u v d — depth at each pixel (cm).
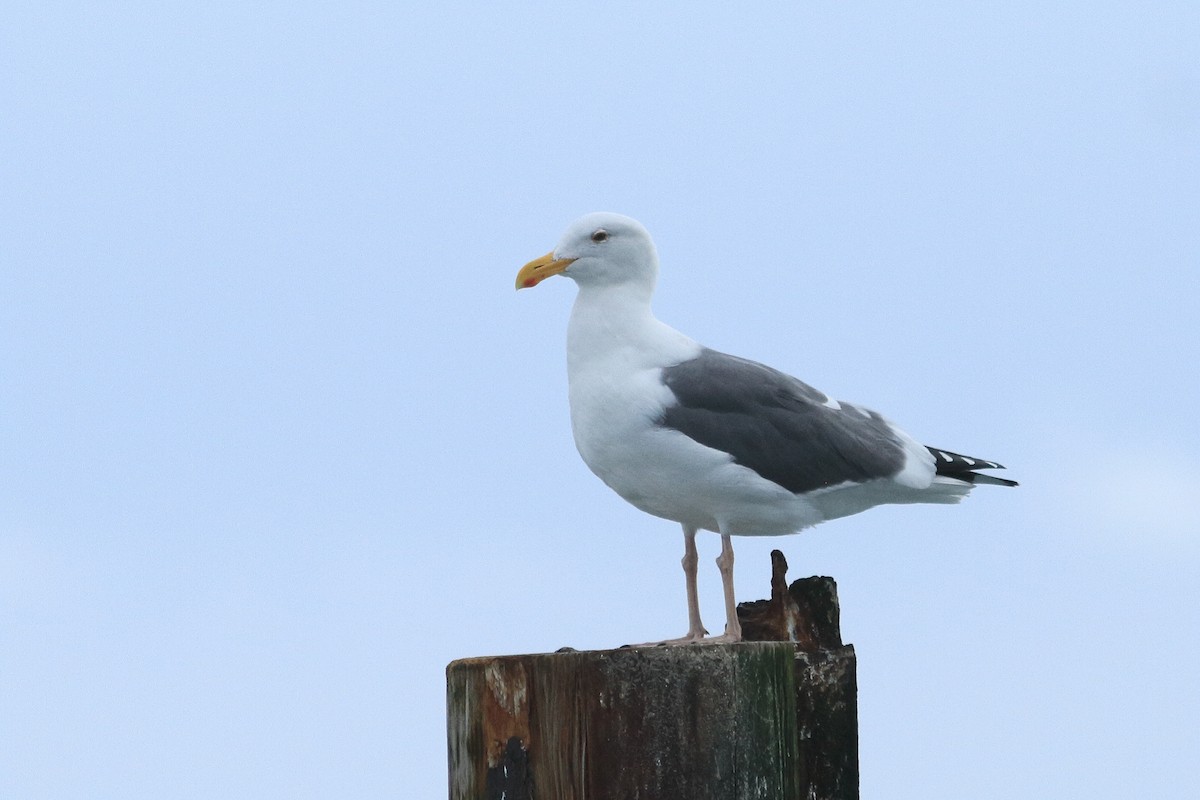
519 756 968
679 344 1294
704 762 954
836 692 1181
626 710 954
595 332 1287
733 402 1251
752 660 984
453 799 1004
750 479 1242
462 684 991
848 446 1280
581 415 1286
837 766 1177
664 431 1243
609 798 951
